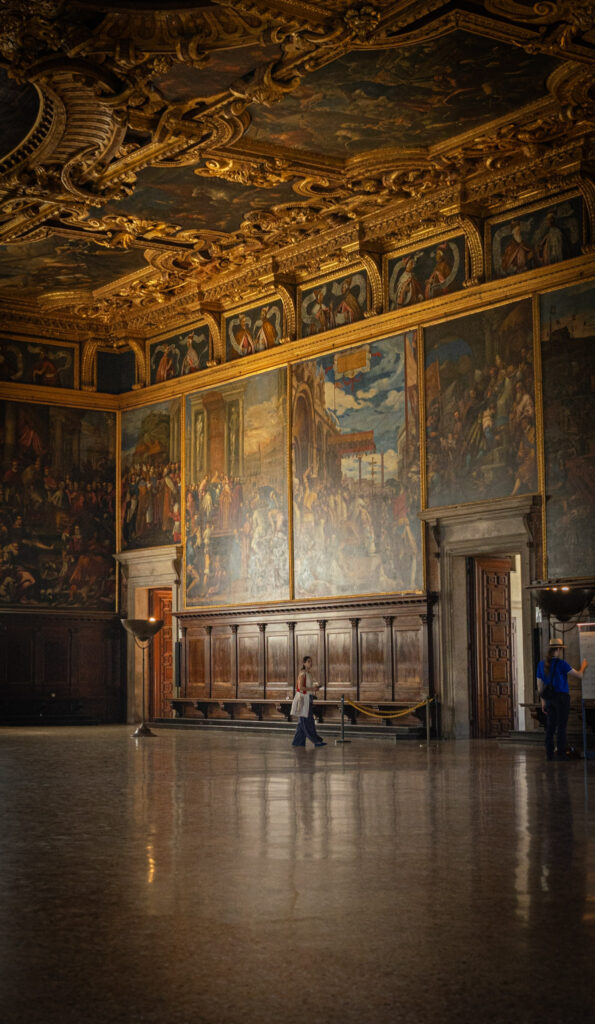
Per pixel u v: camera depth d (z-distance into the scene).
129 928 5.92
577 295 22.19
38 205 24.02
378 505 26.36
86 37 16.61
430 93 19.69
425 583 25.06
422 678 24.91
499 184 23.28
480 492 23.89
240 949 5.45
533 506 22.59
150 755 19.62
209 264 29.25
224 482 31.09
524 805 11.42
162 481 33.56
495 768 16.30
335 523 27.45
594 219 22.02
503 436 23.48
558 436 22.31
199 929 5.88
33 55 17.08
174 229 26.48
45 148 20.97
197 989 4.77
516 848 8.54
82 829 9.79
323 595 27.62
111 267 29.55
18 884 7.21
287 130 21.17
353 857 8.13
